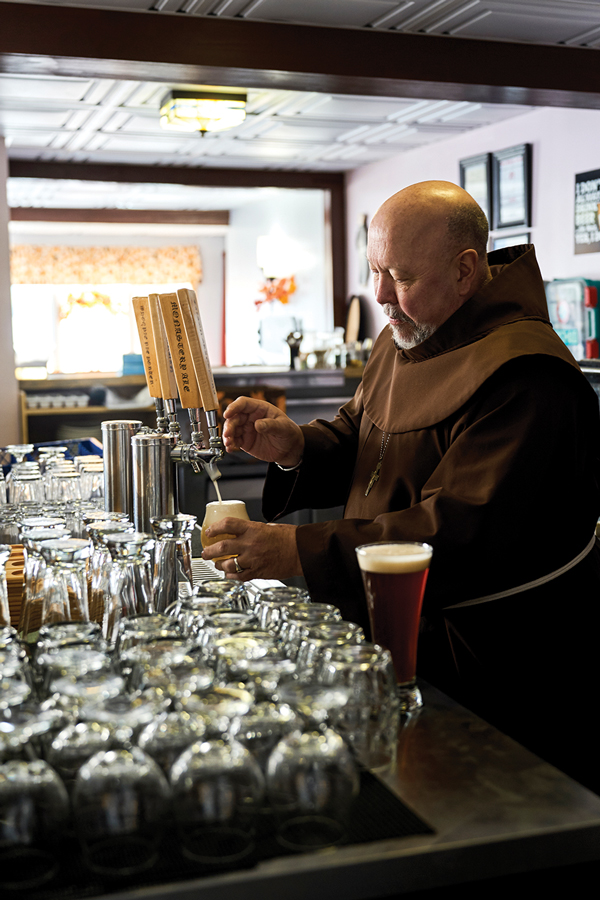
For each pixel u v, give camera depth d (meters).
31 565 1.22
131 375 6.28
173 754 0.76
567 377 1.55
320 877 0.73
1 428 5.99
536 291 1.79
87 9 3.51
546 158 5.64
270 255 9.84
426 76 4.06
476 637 1.56
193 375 1.51
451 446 1.55
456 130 6.35
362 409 2.04
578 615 1.62
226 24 3.72
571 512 1.58
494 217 6.14
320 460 1.94
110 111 5.53
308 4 3.61
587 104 4.56
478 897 0.83
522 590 1.53
